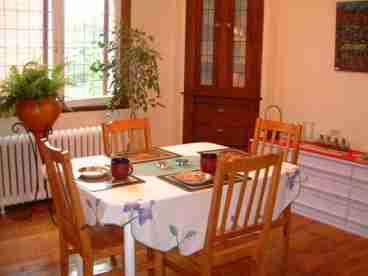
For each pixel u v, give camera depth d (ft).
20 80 12.49
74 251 9.15
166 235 8.14
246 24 15.43
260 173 9.18
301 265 11.18
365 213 12.78
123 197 7.99
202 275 8.14
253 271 8.84
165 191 8.29
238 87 15.85
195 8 15.90
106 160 10.15
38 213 13.94
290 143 11.16
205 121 16.48
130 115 16.06
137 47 15.17
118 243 8.63
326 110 14.94
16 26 13.89
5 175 13.62
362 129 14.11
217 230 8.48
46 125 12.76
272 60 15.80
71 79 14.23
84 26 15.17
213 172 9.00
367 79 13.84
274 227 10.08
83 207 8.55
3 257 11.31
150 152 10.78
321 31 14.78
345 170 13.07
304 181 13.20
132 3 15.94
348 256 11.70
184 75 16.48
